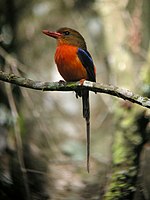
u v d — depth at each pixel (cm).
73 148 1425
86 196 1247
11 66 1231
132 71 1367
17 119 1220
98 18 1520
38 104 1477
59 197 1232
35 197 1189
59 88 801
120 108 1211
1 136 1319
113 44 1466
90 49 1492
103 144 1445
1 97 1388
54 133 1452
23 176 1091
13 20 1525
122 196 1088
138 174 1117
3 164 1201
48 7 1563
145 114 1171
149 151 1156
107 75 1471
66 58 918
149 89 1185
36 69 1498
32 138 1397
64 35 949
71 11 1546
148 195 1114
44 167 1337
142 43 1461
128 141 1161
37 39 1529
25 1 1559
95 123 1480
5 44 1412
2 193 1102
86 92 942
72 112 1498
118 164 1130
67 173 1327
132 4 1506
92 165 1380
